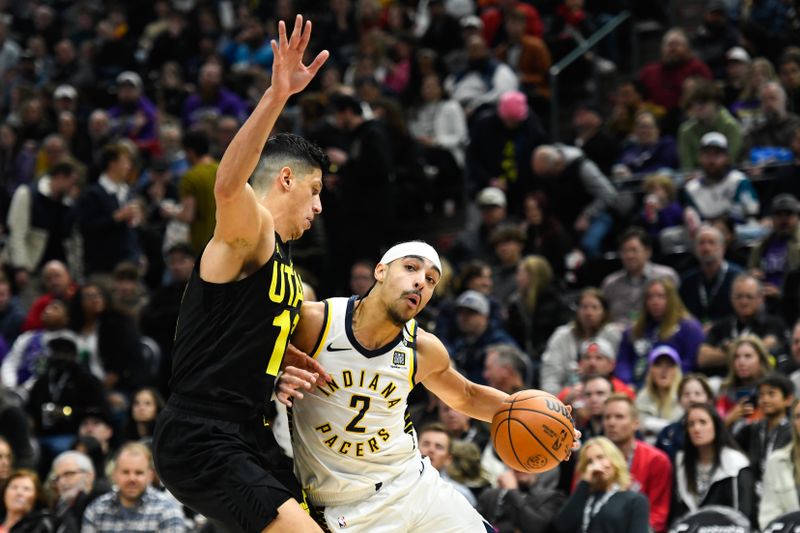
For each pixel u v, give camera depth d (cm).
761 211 1584
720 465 1036
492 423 712
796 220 1413
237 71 2223
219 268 624
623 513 983
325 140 1688
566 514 1006
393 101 1784
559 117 2005
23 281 1791
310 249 1675
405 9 2267
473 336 1345
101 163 1838
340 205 1661
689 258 1489
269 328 634
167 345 1548
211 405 630
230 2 2619
